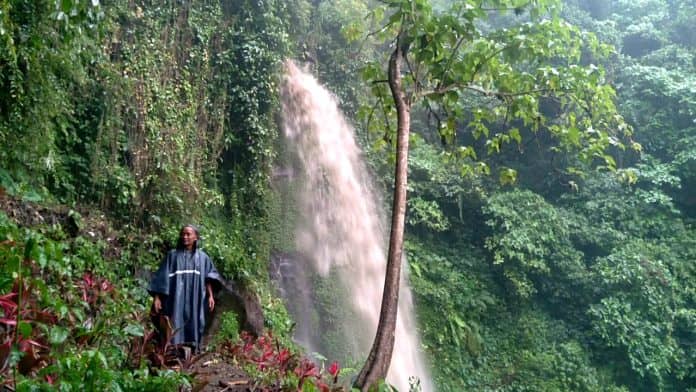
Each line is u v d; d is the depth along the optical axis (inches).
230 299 339.9
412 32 224.5
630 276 644.1
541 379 609.6
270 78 513.0
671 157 754.8
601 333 628.1
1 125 304.0
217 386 210.8
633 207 716.7
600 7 944.9
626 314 633.0
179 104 453.7
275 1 557.0
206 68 485.1
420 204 653.3
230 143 494.6
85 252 296.7
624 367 627.5
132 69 420.2
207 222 447.2
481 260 680.4
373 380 197.0
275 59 518.6
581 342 644.1
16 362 112.4
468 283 655.1
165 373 146.4
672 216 719.1
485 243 674.2
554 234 677.9
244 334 316.5
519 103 253.1
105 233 351.9
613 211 716.0
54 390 109.0
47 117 331.6
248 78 505.4
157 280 219.1
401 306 591.2
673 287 645.3
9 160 307.0
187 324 218.4
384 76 270.4
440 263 649.6
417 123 727.7
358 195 609.9
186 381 147.3
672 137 751.7
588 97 249.4
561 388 604.7
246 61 503.5
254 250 480.7
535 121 266.5
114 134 390.3
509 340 640.4
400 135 226.7
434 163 678.5
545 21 239.6
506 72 254.4
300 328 490.6
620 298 645.9
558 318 669.9
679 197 745.6
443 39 228.1
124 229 375.9
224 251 381.7
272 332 378.6
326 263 538.0
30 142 319.3
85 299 217.2
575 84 245.4
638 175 727.7
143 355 176.1
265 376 221.0
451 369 589.0
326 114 606.5
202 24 493.4
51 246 134.8
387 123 285.9
